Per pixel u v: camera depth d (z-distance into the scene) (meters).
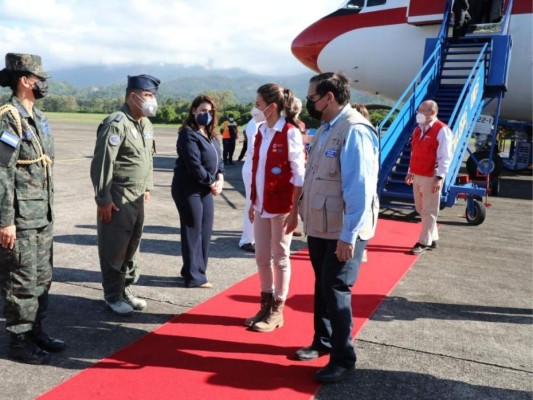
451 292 4.44
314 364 3.00
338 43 11.81
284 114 3.27
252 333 3.40
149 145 3.57
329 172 2.69
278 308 3.49
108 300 3.61
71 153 16.58
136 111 3.37
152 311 3.73
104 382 2.71
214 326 3.50
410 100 8.43
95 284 4.26
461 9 9.20
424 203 5.58
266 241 3.41
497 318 3.88
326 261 2.75
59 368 2.85
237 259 5.17
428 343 3.37
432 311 3.97
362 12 11.52
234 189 10.20
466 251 5.91
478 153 10.49
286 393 2.67
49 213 2.94
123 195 3.42
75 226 6.31
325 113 2.73
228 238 6.07
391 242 6.20
